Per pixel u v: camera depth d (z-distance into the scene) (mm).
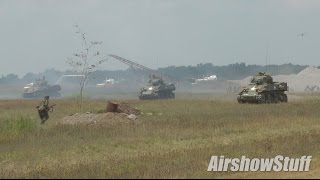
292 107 131875
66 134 79250
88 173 45312
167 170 45188
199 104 157000
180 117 106062
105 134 78625
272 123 88625
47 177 44188
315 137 67250
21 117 83938
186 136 74500
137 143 68375
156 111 126938
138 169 46219
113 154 59531
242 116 104938
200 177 42531
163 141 70062
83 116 99125
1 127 78500
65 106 156000
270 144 60281
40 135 77500
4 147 65812
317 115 105500
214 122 92750
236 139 69188
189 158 51688
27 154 60375
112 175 43594
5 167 52344
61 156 58969
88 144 67812
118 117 97562
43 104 96938
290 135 70312
